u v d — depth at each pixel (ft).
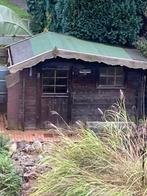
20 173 22.91
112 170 20.47
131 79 47.83
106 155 21.17
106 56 45.52
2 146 26.37
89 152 21.33
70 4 50.90
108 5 50.47
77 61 46.37
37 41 50.34
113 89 47.70
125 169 20.20
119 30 51.03
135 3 51.52
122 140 22.16
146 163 20.25
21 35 61.05
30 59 44.16
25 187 22.00
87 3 50.44
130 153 21.33
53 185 19.86
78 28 50.98
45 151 22.71
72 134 25.67
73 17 50.96
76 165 20.81
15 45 51.80
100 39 51.03
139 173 19.84
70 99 47.16
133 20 51.21
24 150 27.09
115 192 18.84
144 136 22.93
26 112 46.57
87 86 47.29
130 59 46.14
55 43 47.75
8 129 46.39
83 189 18.98
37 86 46.32
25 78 45.93
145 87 48.42
